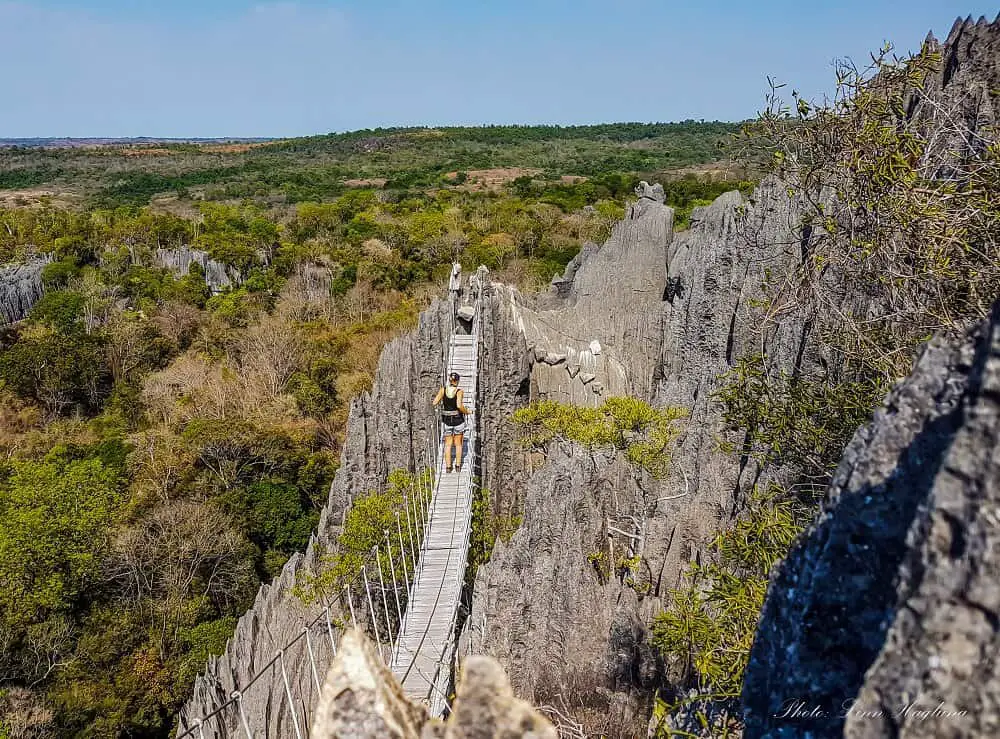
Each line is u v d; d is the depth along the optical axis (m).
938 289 10.61
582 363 32.06
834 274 15.85
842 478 4.78
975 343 4.25
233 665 24.27
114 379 58.03
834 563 4.49
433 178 182.50
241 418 47.16
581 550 16.11
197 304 73.50
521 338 31.47
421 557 20.59
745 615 10.84
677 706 10.49
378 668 4.70
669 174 135.12
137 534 34.69
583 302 34.84
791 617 4.80
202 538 34.88
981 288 10.13
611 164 184.88
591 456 20.16
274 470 43.16
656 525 17.06
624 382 32.25
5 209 124.81
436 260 80.31
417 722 4.73
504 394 31.69
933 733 3.22
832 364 16.67
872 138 11.94
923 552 3.53
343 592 23.44
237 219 108.31
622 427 22.22
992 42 17.59
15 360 55.47
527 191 130.50
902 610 3.53
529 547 17.06
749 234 25.45
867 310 14.74
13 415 53.06
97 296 70.50
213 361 60.09
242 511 39.22
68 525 32.53
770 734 4.62
